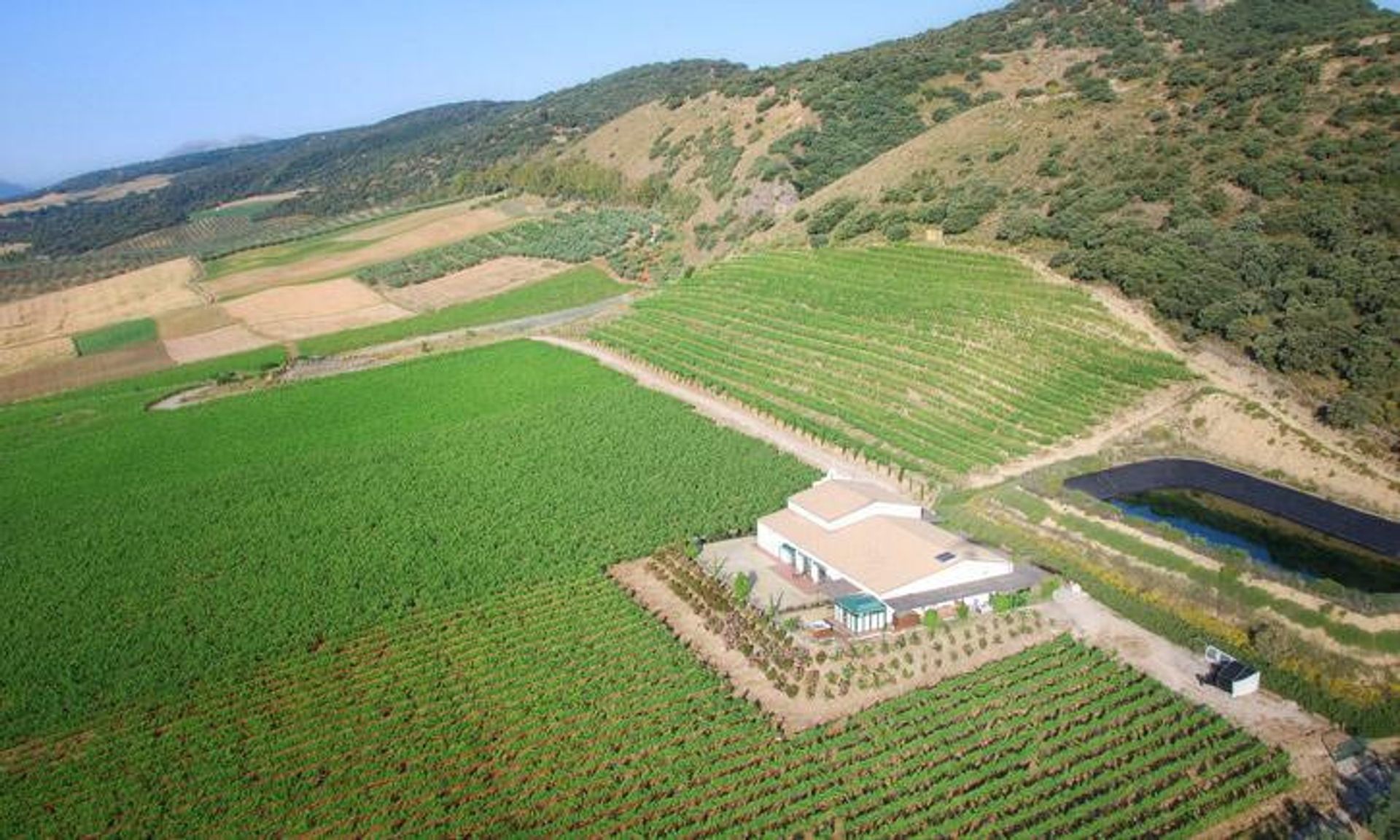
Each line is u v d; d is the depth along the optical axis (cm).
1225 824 4506
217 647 6506
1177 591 6272
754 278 13900
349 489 9062
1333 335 8231
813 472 8800
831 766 5028
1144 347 9431
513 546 7706
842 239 13775
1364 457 7531
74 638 6756
